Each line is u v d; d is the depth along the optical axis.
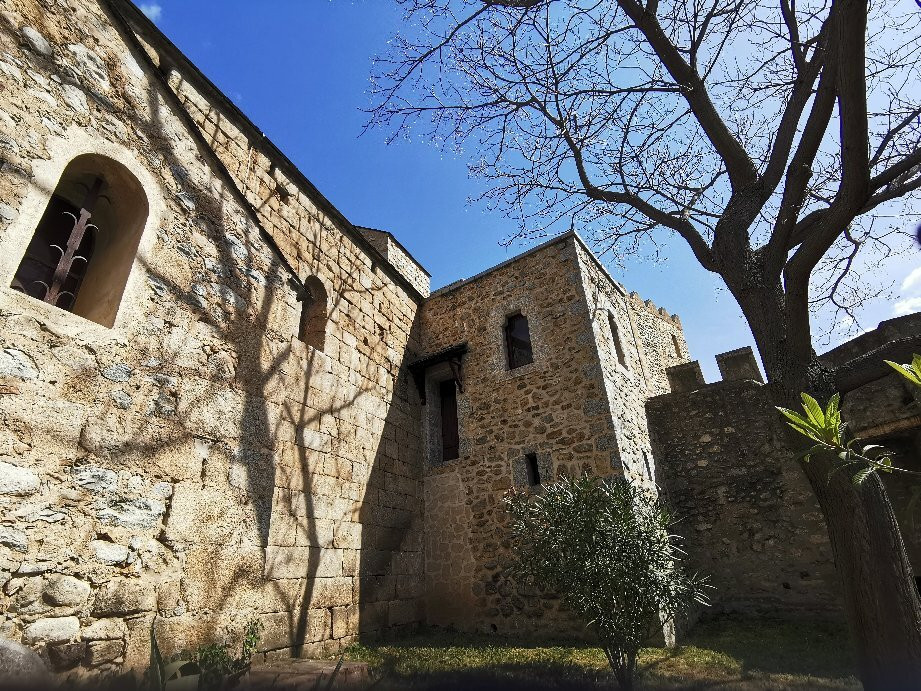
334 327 7.34
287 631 5.17
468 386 8.72
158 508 3.87
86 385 3.62
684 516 8.78
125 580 3.53
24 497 3.12
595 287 8.73
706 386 9.48
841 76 2.84
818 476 2.94
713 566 8.29
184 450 4.20
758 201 3.81
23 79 3.72
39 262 3.96
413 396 8.97
